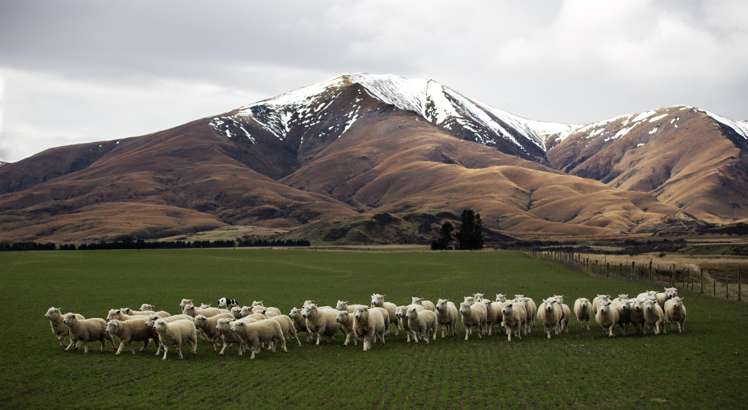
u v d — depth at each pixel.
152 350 31.91
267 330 30.83
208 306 38.81
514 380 24.47
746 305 48.91
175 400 22.02
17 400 22.00
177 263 109.81
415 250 174.62
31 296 56.44
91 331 31.25
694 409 20.55
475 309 35.34
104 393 22.95
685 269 80.50
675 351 29.94
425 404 21.27
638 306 35.78
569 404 21.20
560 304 37.31
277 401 21.83
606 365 27.00
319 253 150.50
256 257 130.88
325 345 33.59
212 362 28.59
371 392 22.86
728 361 27.58
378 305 37.94
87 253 143.25
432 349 31.67
